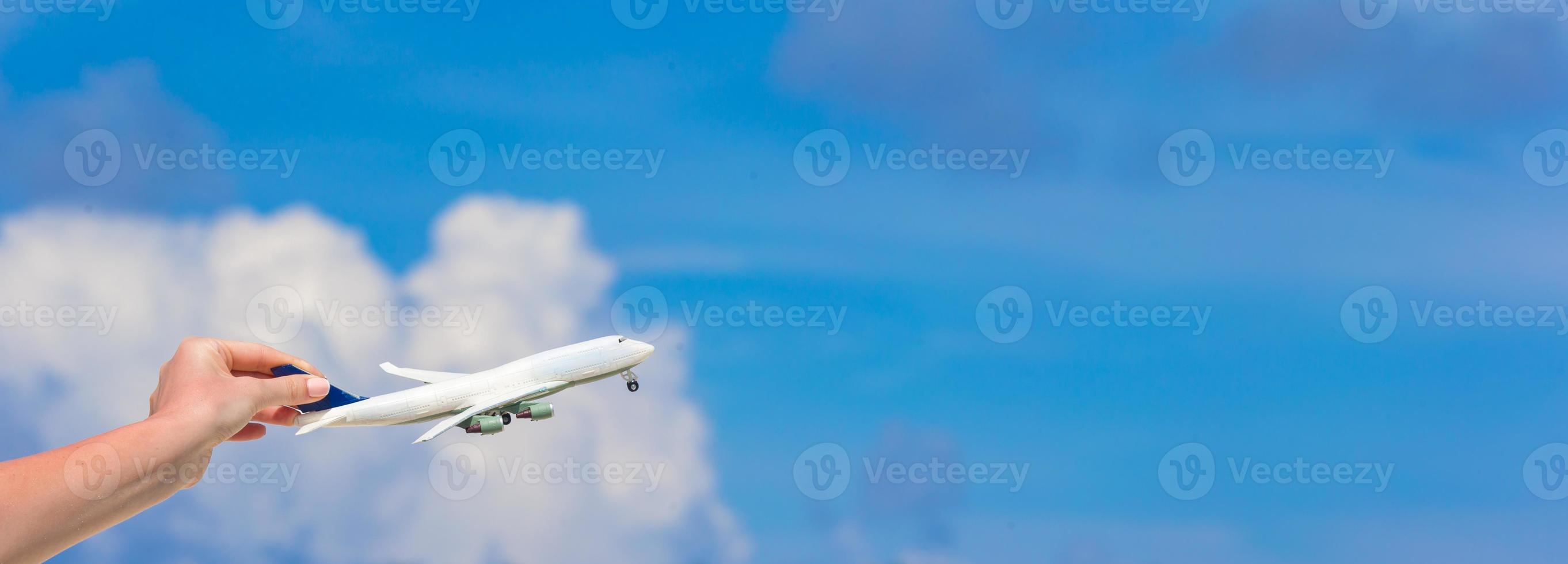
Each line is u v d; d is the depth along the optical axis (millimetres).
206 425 10414
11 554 7969
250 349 13180
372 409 20703
